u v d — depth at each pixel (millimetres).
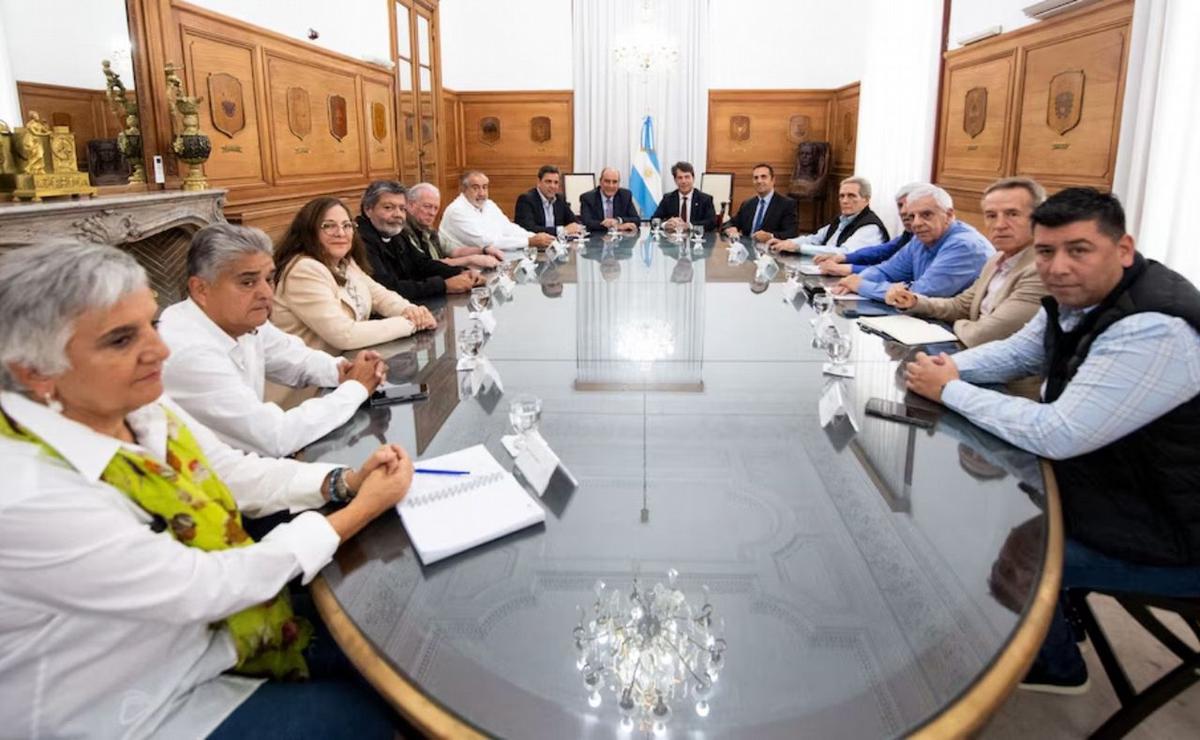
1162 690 1417
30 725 881
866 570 938
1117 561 1368
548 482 1199
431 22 6914
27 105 2760
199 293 1521
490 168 7773
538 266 3750
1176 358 1275
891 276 3232
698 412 1526
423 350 2096
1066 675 1636
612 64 7414
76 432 908
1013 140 4234
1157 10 2998
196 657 1009
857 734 683
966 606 859
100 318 876
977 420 1419
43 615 859
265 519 1422
